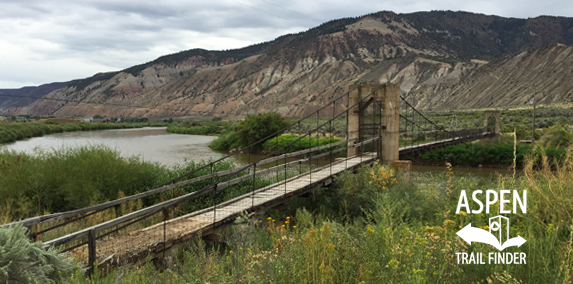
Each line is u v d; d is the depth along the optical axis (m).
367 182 13.38
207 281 4.28
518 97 137.00
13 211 10.80
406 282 3.45
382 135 20.20
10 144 46.81
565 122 51.84
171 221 9.07
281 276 3.93
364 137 20.69
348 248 4.28
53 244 5.70
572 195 5.00
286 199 12.05
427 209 9.42
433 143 27.45
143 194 8.74
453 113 88.38
